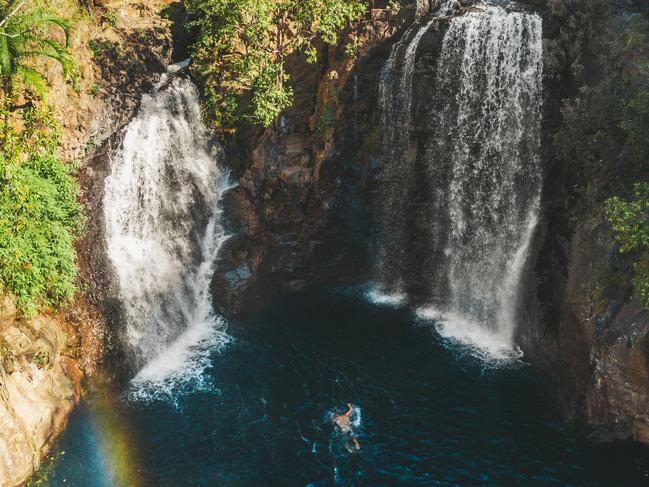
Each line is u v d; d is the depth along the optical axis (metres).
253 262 27.88
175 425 20.34
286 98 26.52
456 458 18.86
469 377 22.91
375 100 27.67
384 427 20.30
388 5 27.00
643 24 21.75
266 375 23.11
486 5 27.14
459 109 25.80
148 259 25.11
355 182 28.88
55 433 19.19
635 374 17.84
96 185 23.45
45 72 22.34
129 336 23.30
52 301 20.36
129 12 27.62
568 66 23.16
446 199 27.31
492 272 26.22
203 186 27.67
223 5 25.11
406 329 26.48
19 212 19.25
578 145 21.89
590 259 20.09
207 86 27.72
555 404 21.20
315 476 18.27
